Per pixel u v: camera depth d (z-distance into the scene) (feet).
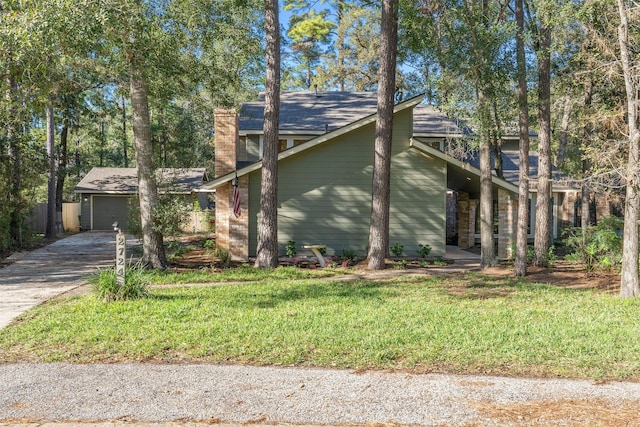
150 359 21.11
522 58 46.16
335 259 57.21
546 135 52.54
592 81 46.68
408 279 44.24
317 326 25.93
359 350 21.91
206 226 104.53
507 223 60.64
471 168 58.29
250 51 53.83
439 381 18.52
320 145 60.34
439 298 34.71
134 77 45.47
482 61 45.57
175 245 61.98
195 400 16.87
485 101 48.11
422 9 48.91
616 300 33.76
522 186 46.21
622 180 37.22
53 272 49.49
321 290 37.81
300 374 19.26
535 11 45.60
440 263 55.57
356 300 33.68
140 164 49.39
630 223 35.32
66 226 111.96
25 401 16.83
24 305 32.81
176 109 120.06
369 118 59.21
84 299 33.40
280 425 15.11
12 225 73.92
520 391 17.58
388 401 16.75
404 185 61.05
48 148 93.30
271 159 51.29
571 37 51.90
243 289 38.22
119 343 23.00
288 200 60.39
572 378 18.85
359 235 60.90
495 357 20.98
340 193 60.64
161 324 26.17
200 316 28.17
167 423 15.25
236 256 58.80
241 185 59.21
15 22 37.47
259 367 20.07
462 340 23.31
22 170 73.87
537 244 52.54
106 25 38.32
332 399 16.92
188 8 45.68
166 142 124.06
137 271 35.70
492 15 48.11
